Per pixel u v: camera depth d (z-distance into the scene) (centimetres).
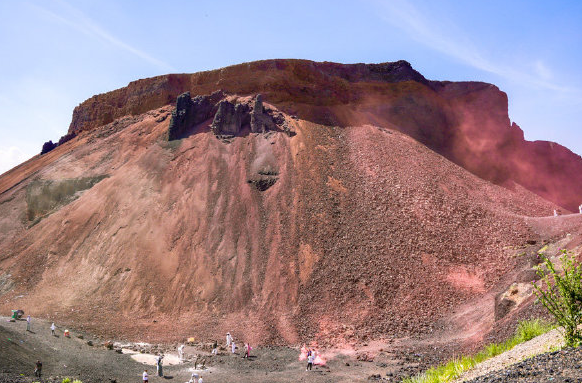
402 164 6125
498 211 5469
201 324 4334
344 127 7100
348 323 4081
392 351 3459
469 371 1512
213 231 5434
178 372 3162
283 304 4450
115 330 4197
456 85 8575
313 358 3241
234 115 7025
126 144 7531
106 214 6041
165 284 4888
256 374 3117
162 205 5950
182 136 7181
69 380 2662
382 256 4725
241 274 4884
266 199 5791
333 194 5659
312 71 8181
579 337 1157
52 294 4997
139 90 8756
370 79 8325
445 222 5122
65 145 8775
